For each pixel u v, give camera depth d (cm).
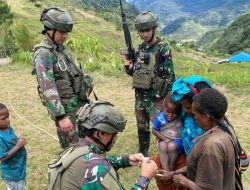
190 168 295
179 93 340
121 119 269
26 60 1627
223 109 279
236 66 6225
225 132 281
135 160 312
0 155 434
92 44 1563
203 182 277
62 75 452
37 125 834
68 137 472
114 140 274
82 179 246
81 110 269
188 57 10844
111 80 1220
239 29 17062
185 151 365
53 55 445
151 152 668
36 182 588
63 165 251
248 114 866
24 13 10225
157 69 546
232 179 282
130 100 1000
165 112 397
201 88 337
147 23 528
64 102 460
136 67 564
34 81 1251
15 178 448
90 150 257
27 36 3862
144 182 279
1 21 6150
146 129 602
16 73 1398
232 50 16050
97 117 262
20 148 445
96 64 1399
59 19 433
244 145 693
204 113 282
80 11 13150
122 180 582
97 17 13162
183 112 392
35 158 666
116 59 1477
